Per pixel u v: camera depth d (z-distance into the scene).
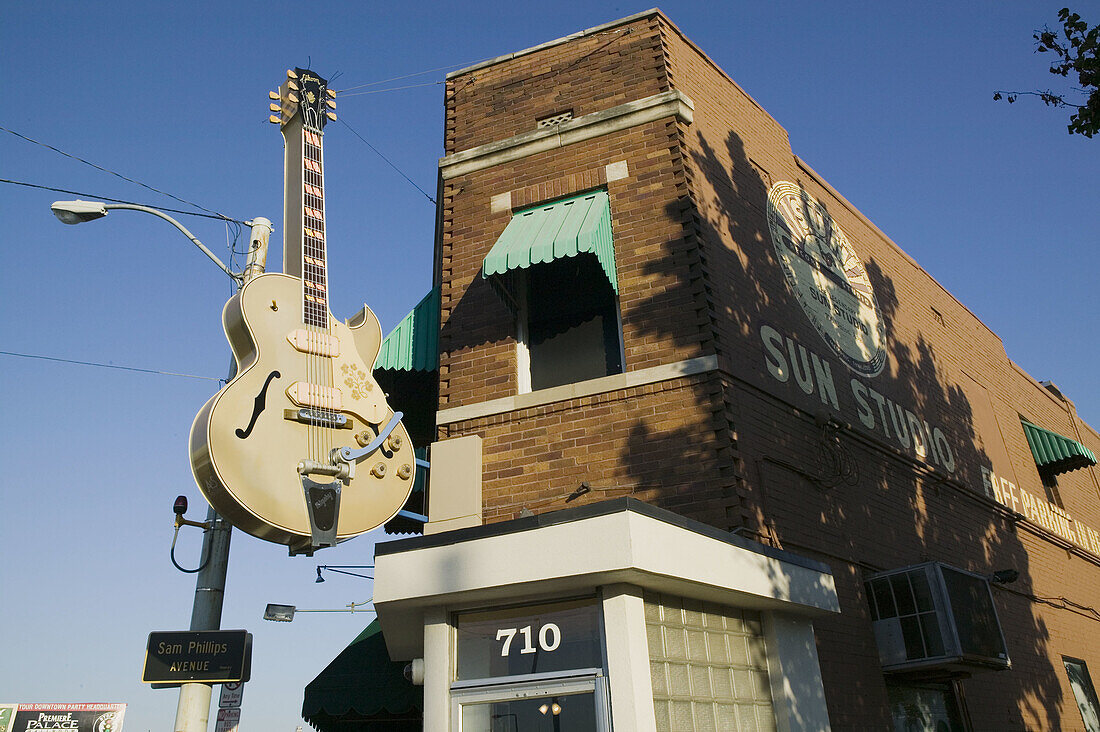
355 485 9.03
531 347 11.96
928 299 18.44
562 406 10.95
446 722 7.92
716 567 8.33
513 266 11.06
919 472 14.67
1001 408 19.92
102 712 18.95
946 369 17.91
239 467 8.20
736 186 13.13
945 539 14.68
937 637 11.02
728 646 8.95
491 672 8.08
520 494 10.68
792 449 11.43
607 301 11.93
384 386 13.45
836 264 15.21
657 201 11.84
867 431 13.74
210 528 8.52
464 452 10.99
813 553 10.91
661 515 7.88
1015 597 16.33
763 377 11.49
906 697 11.87
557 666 7.86
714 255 11.70
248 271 9.53
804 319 13.41
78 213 9.21
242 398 8.48
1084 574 20.38
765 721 8.95
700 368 10.52
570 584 7.80
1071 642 17.89
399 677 11.34
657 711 7.81
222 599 8.36
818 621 10.54
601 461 10.49
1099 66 9.11
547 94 13.45
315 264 9.91
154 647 7.61
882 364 15.32
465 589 7.92
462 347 11.97
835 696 10.23
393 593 8.21
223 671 7.70
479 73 14.13
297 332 9.20
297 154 10.77
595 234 11.14
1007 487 18.23
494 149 13.18
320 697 11.28
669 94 12.44
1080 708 16.97
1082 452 20.31
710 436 10.13
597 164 12.47
